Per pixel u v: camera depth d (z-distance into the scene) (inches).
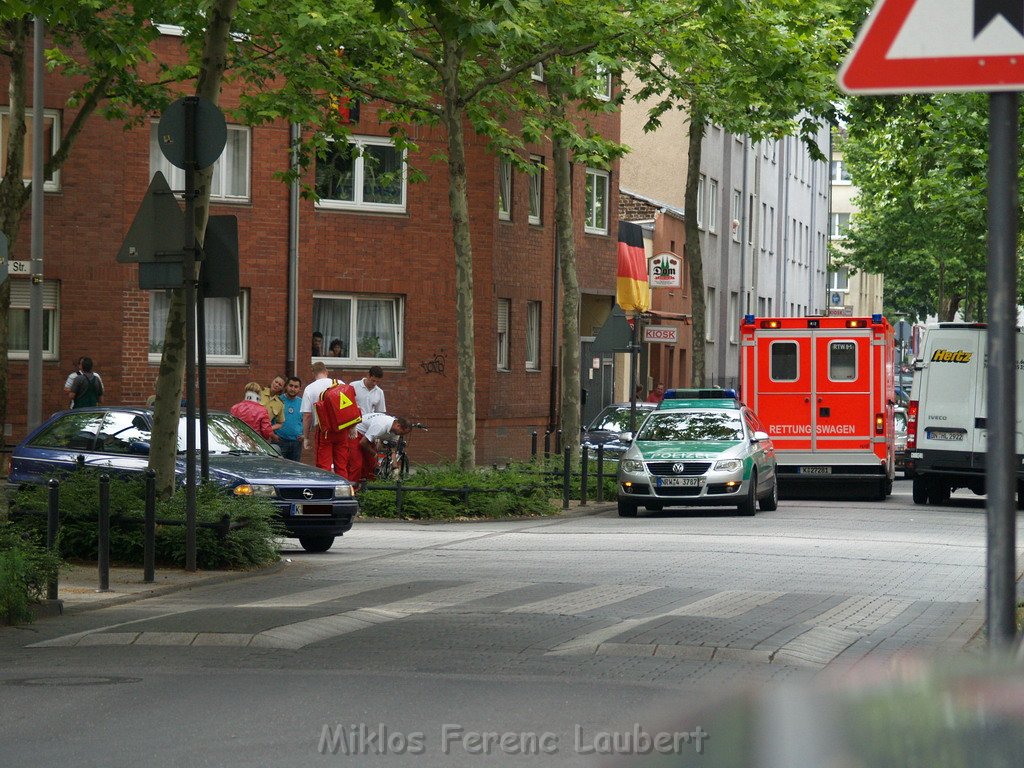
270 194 2497.5
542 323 2906.0
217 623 792.3
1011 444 313.0
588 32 1690.5
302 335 2529.5
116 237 2370.8
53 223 2338.8
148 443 1368.1
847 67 332.5
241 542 1109.1
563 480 1977.1
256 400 1790.1
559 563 1182.9
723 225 4281.5
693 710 218.7
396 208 2605.8
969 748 176.1
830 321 2171.5
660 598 940.6
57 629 808.3
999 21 325.7
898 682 199.3
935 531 1542.8
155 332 2423.7
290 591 985.5
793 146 5541.3
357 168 2573.8
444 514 1697.8
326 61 1790.1
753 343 2188.7
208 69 1179.9
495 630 792.3
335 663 685.9
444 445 2640.3
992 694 187.5
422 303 2620.6
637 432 1883.6
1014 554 313.9
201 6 1477.6
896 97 1999.3
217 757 483.2
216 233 1079.0
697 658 704.4
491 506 1721.2
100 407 1412.4
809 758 180.2
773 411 2188.7
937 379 2071.9
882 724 184.9
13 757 484.4
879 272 4375.0
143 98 1793.8
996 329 315.9
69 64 1812.3
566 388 2058.3
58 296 2349.9
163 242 1062.4
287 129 2500.0
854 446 2171.5
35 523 1103.6
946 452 2062.0
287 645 740.7
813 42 1759.4
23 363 2343.8
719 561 1197.7
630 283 3223.4
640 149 3973.9
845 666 687.7
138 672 662.5
